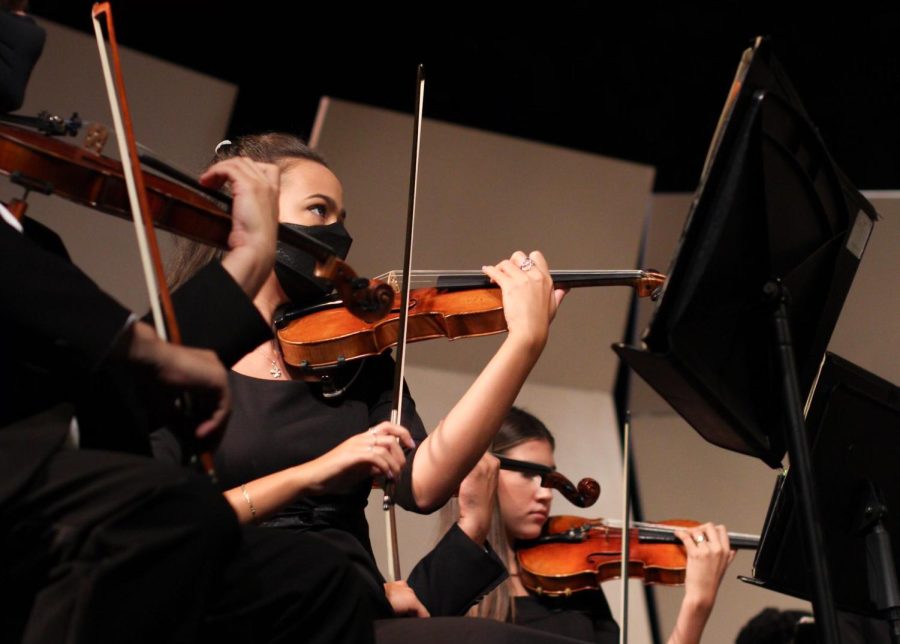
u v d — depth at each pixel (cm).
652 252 1209
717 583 742
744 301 409
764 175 395
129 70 1003
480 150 1150
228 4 1045
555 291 569
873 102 1133
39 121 366
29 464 285
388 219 1109
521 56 1135
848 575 471
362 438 414
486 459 618
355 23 1088
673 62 1147
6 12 342
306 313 500
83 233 954
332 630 321
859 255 462
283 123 1090
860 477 477
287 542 326
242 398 453
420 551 934
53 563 282
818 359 459
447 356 1104
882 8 1089
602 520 782
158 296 331
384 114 1116
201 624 289
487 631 387
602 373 1173
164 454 425
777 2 1104
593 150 1199
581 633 696
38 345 308
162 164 379
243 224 357
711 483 1144
